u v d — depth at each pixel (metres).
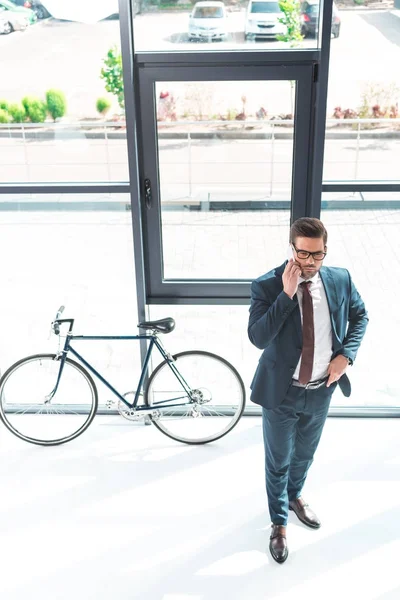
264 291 2.70
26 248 3.65
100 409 3.91
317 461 3.51
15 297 3.78
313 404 2.79
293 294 2.55
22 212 3.55
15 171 3.43
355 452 3.57
